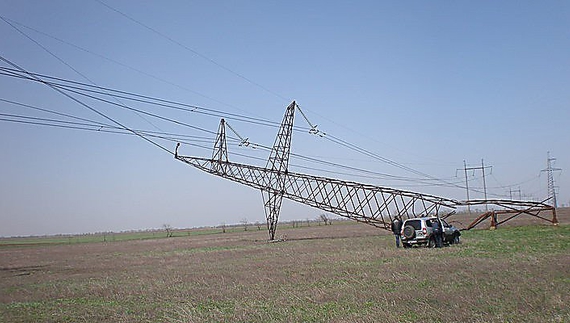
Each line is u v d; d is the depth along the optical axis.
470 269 19.86
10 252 62.06
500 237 40.31
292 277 20.47
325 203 57.62
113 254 46.62
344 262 25.77
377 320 11.48
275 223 57.12
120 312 14.52
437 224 34.97
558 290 14.30
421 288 15.85
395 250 32.06
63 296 18.72
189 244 58.41
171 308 14.59
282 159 57.50
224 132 57.62
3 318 14.37
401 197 55.38
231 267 26.36
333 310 13.05
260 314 12.91
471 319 11.24
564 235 38.50
